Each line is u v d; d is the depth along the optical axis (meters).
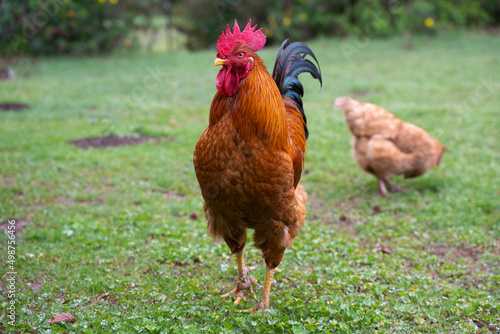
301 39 23.45
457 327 4.20
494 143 9.91
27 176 7.71
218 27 23.56
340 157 9.27
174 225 6.25
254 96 3.58
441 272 5.28
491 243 5.94
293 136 4.52
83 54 21.09
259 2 23.09
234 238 4.35
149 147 9.56
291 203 3.96
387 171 7.51
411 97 13.48
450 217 6.69
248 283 4.72
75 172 8.02
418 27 23.02
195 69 18.19
